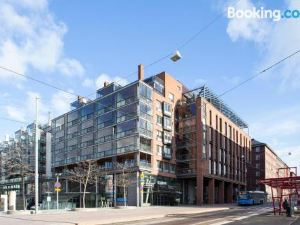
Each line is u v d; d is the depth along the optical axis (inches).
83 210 1635.1
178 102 3038.9
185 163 2881.4
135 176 2425.0
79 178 2652.6
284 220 957.2
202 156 2827.3
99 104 2856.8
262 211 1561.3
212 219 1059.3
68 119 3260.3
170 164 2805.1
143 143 2497.5
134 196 2405.3
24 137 4069.9
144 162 2480.3
